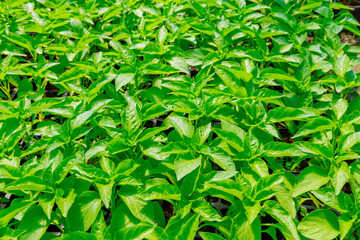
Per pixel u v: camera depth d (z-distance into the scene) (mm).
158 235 624
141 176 702
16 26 970
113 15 978
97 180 650
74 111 738
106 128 708
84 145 775
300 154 680
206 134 708
